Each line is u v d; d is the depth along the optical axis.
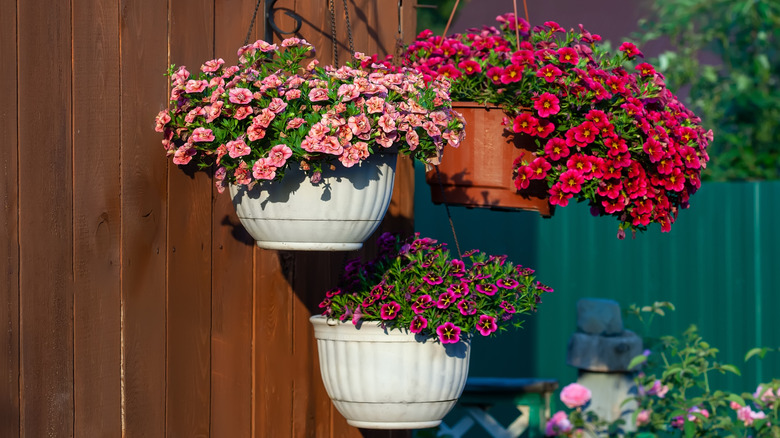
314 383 3.43
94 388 2.74
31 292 2.59
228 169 2.66
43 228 2.62
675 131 3.12
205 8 3.01
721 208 5.88
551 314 5.83
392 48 3.67
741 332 5.84
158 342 2.90
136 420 2.84
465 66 3.20
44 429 2.63
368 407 2.89
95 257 2.74
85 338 2.72
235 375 3.14
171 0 2.92
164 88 2.90
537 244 5.83
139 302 2.85
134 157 2.83
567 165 3.00
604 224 5.86
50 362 2.63
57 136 2.65
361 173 2.66
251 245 3.19
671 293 5.88
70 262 2.68
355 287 3.01
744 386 5.82
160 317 2.90
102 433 2.76
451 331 2.79
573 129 2.99
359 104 2.59
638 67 3.21
